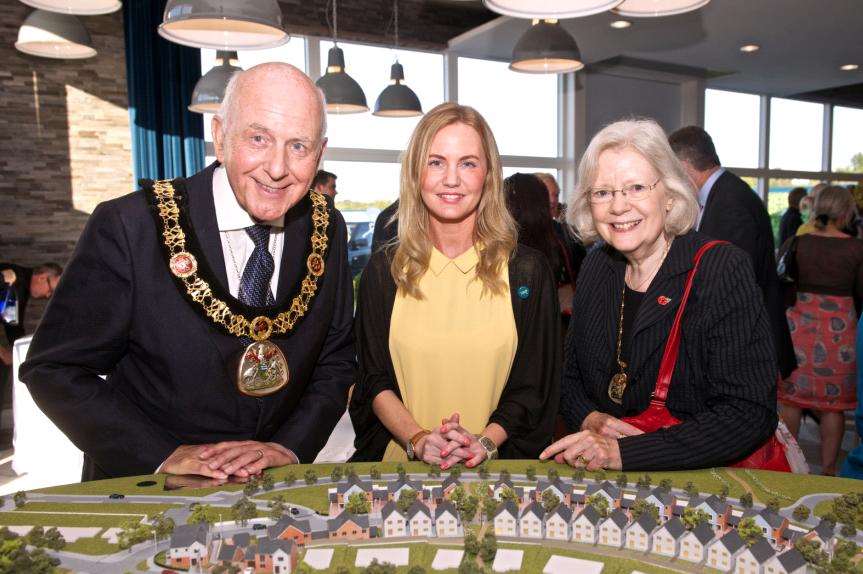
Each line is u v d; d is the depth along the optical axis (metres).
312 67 8.23
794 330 4.39
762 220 3.41
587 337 2.02
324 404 1.97
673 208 1.84
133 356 1.84
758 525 1.42
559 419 3.29
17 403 4.36
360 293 2.22
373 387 2.12
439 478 1.74
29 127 6.89
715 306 1.74
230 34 3.54
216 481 1.68
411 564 1.32
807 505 1.54
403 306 2.14
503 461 1.84
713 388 1.77
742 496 1.52
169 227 1.76
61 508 1.55
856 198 7.50
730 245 1.81
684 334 1.79
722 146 11.84
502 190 2.12
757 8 6.99
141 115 7.20
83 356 1.73
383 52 8.70
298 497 1.62
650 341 1.84
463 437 1.81
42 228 7.02
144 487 1.66
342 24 8.25
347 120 8.48
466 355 2.08
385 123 8.73
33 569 1.23
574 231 2.07
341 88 5.42
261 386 1.79
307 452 1.90
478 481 1.71
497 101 9.49
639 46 8.32
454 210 2.00
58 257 7.11
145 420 1.78
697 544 1.34
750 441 1.69
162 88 7.30
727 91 11.76
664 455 1.70
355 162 8.51
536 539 1.43
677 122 10.81
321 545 1.39
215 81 5.29
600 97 10.01
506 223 2.13
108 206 1.77
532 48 4.88
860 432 2.05
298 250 1.92
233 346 1.78
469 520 1.48
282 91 1.55
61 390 1.70
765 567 1.27
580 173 1.90
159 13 7.19
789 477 1.70
